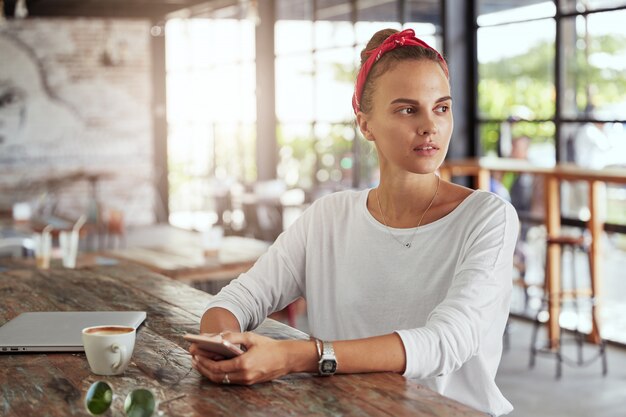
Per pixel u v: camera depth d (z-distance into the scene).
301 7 8.48
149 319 1.92
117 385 1.44
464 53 6.48
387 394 1.36
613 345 5.49
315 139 8.36
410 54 1.57
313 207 1.83
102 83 11.54
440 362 1.45
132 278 2.44
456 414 1.26
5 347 1.66
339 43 7.84
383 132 1.59
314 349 1.44
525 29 5.97
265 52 9.16
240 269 4.60
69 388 1.44
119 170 11.70
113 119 11.63
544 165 5.57
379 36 1.66
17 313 2.00
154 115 11.83
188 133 11.28
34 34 11.20
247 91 9.64
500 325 1.59
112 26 11.50
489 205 1.59
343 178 7.91
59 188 11.40
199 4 10.05
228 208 9.88
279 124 9.10
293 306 5.21
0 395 1.41
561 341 5.49
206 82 10.66
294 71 8.70
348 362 1.44
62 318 1.89
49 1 10.09
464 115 6.52
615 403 4.41
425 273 1.63
